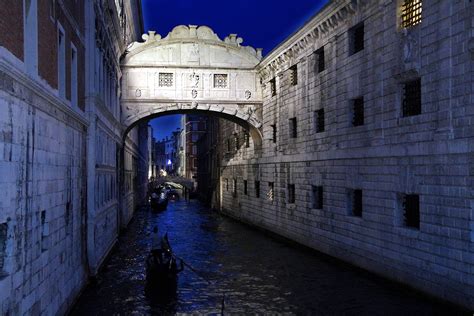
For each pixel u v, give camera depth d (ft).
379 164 51.44
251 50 96.12
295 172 76.74
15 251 24.58
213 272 58.49
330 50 64.34
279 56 82.23
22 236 25.81
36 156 28.76
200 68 94.38
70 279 40.09
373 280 52.19
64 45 38.17
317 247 68.23
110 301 45.06
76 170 43.01
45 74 31.14
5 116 22.86
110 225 69.51
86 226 48.88
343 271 57.41
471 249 37.93
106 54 65.10
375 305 42.86
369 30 54.03
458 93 39.81
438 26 42.29
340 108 61.16
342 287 49.65
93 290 48.26
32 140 27.81
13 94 24.08
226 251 73.87
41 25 30.04
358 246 56.13
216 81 95.25
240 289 50.21
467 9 38.88
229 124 125.49
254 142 100.07
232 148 122.93
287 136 80.89
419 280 44.39
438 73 42.22
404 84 48.24
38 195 29.19
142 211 151.84
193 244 81.61
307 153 71.72
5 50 22.50
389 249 49.44
